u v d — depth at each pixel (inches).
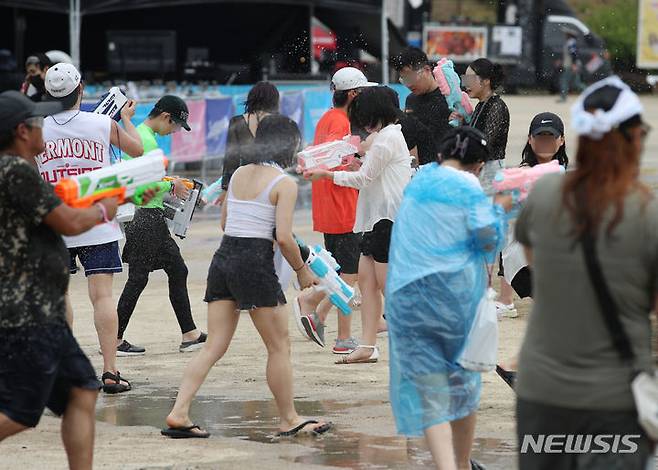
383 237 738.8
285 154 581.0
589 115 356.2
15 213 431.2
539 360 365.7
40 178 435.5
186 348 816.3
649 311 361.4
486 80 841.5
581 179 360.5
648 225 351.9
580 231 355.9
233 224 585.3
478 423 623.5
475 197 487.8
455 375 496.1
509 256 650.8
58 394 457.7
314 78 2091.5
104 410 665.6
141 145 696.4
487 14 4375.0
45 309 435.5
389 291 497.0
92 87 1892.2
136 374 753.0
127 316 800.3
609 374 356.2
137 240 789.9
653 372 358.0
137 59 2217.0
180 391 603.8
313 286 619.2
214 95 1903.3
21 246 432.5
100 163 682.8
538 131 659.4
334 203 803.4
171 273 805.9
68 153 677.9
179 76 2257.6
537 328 368.8
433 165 505.0
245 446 584.7
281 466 546.9
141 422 638.5
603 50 3580.2
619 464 358.0
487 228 484.4
